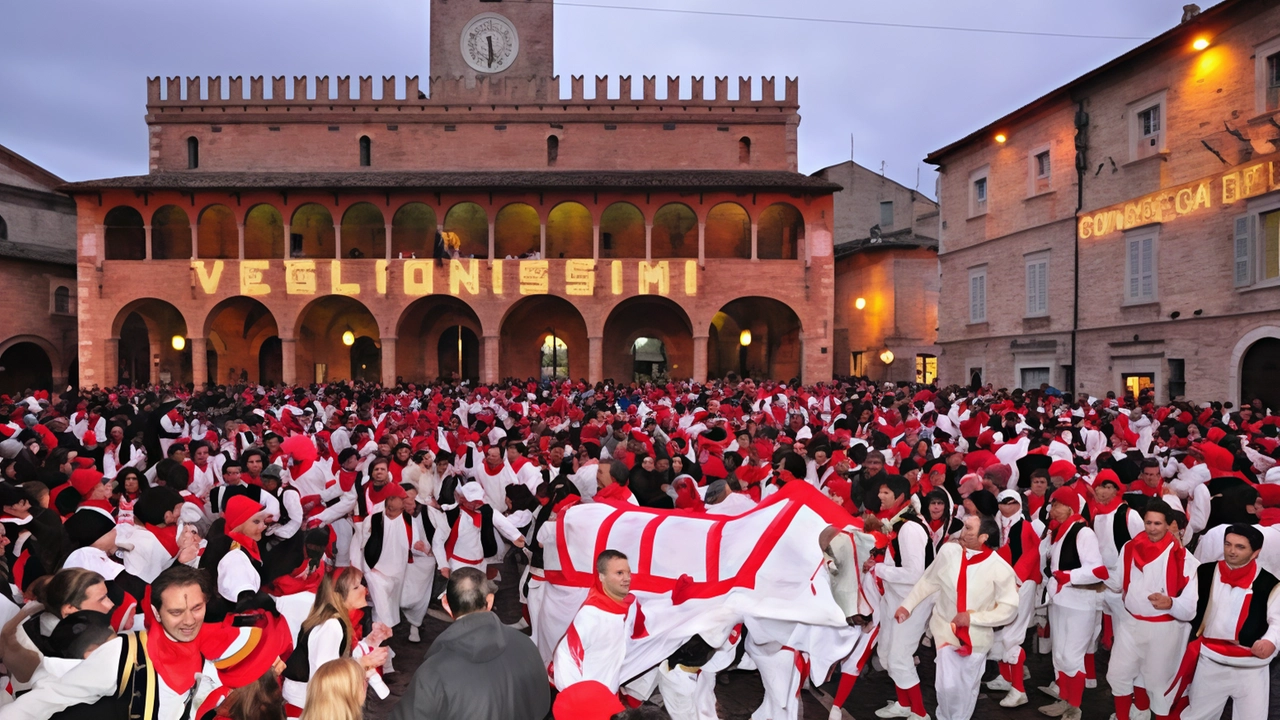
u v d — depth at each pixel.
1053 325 30.64
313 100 44.25
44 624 4.99
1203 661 6.70
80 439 16.95
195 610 4.88
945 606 7.37
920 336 43.34
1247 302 22.81
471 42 47.41
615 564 5.89
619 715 5.96
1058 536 7.82
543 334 45.59
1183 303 24.98
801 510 6.84
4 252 42.69
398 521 9.58
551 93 44.56
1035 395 22.88
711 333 46.41
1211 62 24.08
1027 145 32.09
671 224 45.38
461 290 39.84
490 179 40.31
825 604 6.37
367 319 46.34
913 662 7.93
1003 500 8.23
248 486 9.02
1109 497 8.42
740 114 44.75
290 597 6.72
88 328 39.97
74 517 6.84
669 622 6.60
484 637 4.78
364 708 8.38
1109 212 27.84
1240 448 12.63
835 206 50.12
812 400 24.58
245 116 44.25
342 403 24.25
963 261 36.50
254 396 26.78
